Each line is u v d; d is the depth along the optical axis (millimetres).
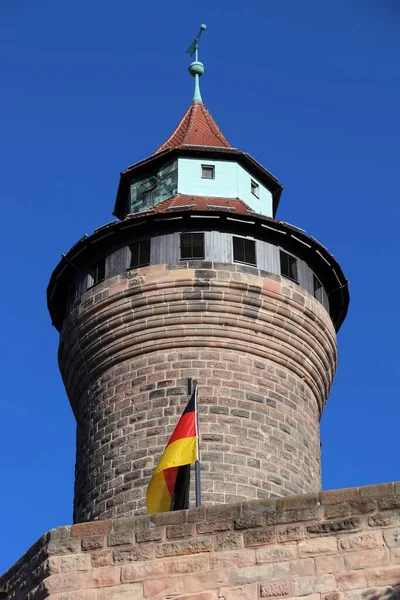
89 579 32656
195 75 77875
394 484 31516
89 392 62438
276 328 61469
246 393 59625
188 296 60719
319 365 63438
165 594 31922
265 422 59281
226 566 31828
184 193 67188
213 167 68375
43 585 32906
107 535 33156
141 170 69688
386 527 31047
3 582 34969
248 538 32000
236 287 61000
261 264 62219
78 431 62906
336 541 31281
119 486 57875
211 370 59812
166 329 60719
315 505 31859
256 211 68125
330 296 66438
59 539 33438
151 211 63156
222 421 58375
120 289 61688
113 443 59344
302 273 63719
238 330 60844
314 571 31109
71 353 63562
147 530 32906
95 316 62156
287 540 31656
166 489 48750
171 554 32406
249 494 56719
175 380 59625
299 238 63375
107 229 62812
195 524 32594
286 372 61688
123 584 32375
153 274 61406
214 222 62281
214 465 56938
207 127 73125
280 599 31031
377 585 30500
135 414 59438
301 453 60031
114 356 61531
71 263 64500
